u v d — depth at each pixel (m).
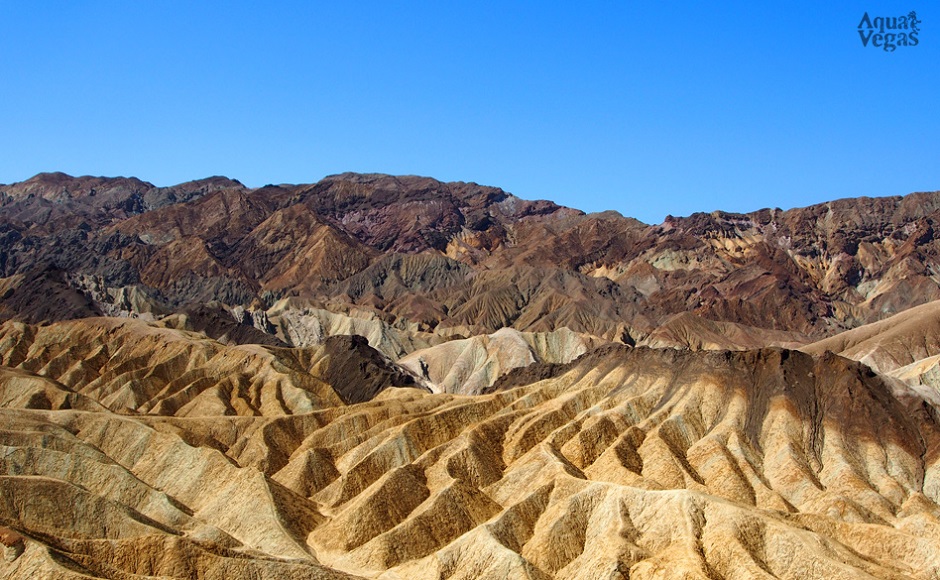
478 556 106.88
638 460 142.00
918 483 138.88
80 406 174.75
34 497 108.69
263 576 96.06
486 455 142.12
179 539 98.00
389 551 115.19
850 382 152.62
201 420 158.25
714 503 108.19
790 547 101.94
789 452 142.50
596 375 172.62
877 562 105.31
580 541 111.69
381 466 142.38
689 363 164.88
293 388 193.25
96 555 95.69
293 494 131.50
